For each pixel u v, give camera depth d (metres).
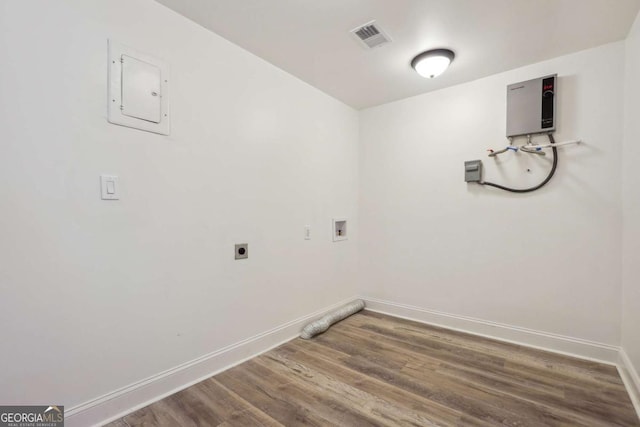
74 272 1.39
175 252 1.76
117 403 1.52
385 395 1.71
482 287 2.58
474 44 2.07
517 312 2.42
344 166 3.18
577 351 2.17
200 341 1.89
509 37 1.99
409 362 2.10
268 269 2.34
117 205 1.53
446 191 2.77
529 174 2.36
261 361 2.12
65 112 1.36
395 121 3.10
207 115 1.92
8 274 1.22
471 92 2.63
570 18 1.79
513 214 2.43
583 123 2.14
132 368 1.58
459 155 2.70
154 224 1.67
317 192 2.84
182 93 1.79
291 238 2.55
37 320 1.29
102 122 1.47
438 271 2.82
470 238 2.64
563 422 1.48
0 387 1.21
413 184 2.98
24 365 1.26
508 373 1.94
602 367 2.00
